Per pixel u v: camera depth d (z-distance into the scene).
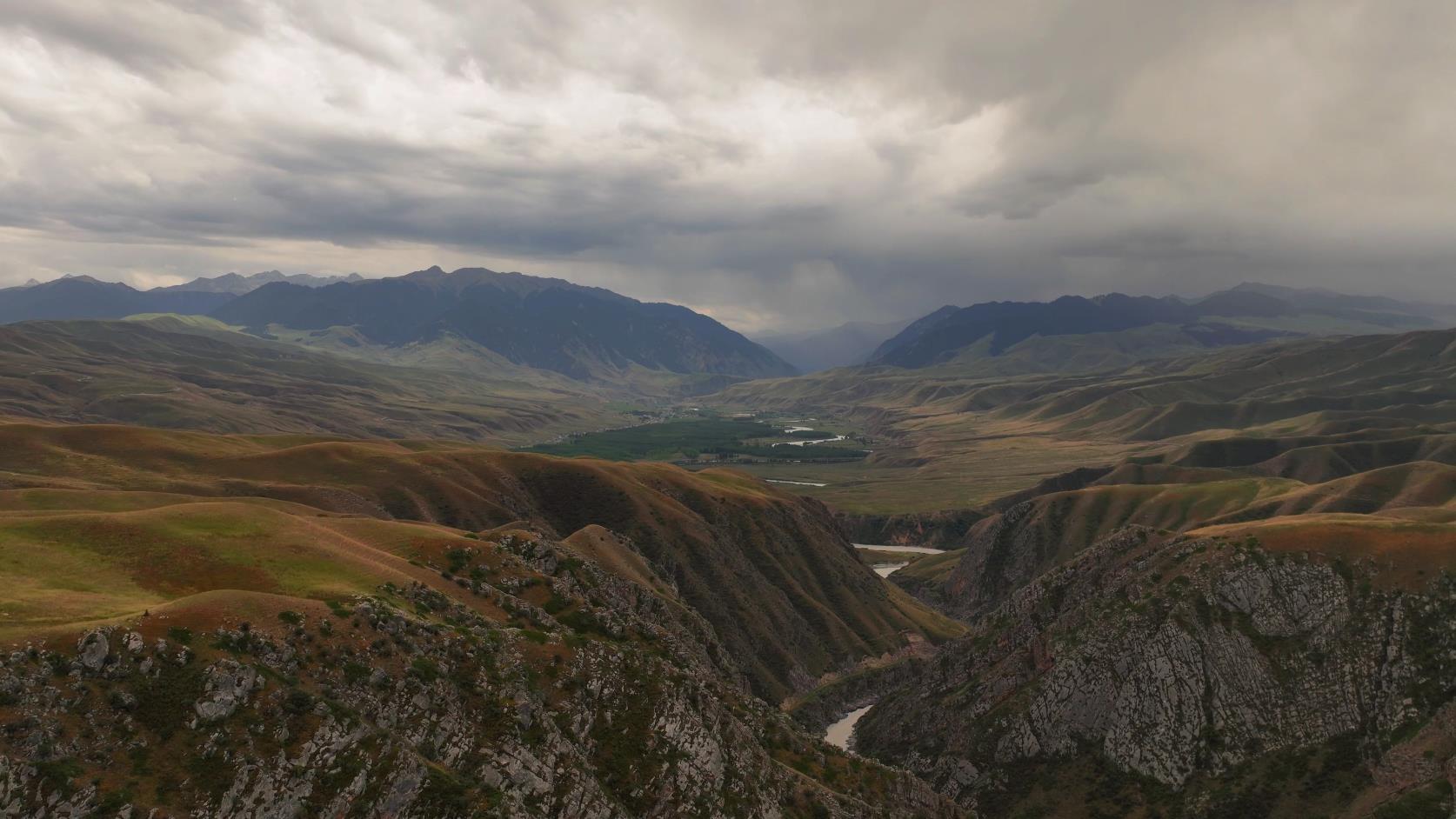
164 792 53.75
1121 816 122.12
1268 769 118.88
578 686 83.12
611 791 76.31
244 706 60.44
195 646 62.25
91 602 67.00
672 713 86.75
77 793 50.84
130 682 58.09
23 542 76.56
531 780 69.81
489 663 78.94
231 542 83.81
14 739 51.25
